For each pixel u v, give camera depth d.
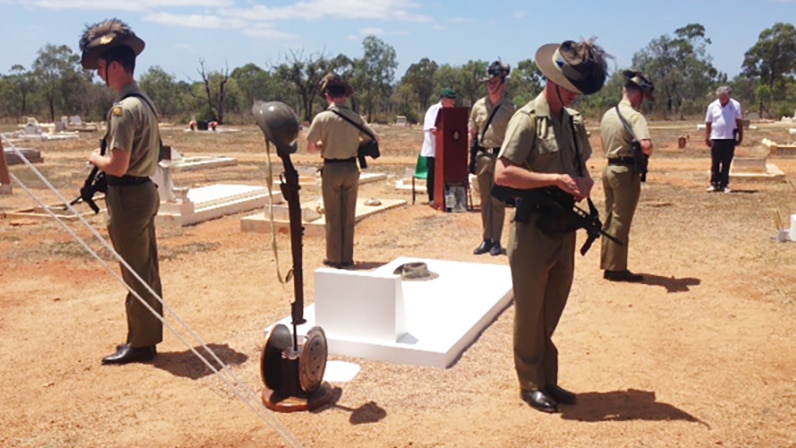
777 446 3.97
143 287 5.27
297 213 4.50
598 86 4.14
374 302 5.35
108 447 4.05
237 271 8.27
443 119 11.95
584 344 5.67
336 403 4.59
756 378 4.95
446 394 4.70
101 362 5.40
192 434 4.18
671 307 6.61
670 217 11.43
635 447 3.95
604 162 23.08
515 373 5.05
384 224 11.10
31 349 5.74
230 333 6.04
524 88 71.25
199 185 16.95
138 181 5.21
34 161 23.20
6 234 10.56
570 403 4.55
